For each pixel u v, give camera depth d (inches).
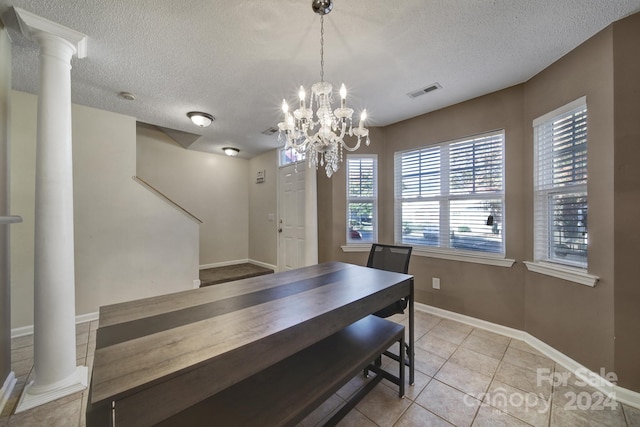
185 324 44.2
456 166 111.8
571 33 68.0
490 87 96.4
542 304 86.4
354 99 105.2
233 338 39.3
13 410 61.1
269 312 49.4
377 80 90.8
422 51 75.0
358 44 71.6
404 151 129.1
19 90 96.6
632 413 59.8
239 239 211.5
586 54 70.9
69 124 67.6
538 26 65.3
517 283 95.2
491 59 79.2
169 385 31.3
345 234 139.6
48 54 64.3
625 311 63.6
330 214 141.6
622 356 63.8
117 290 116.9
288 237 177.0
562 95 78.2
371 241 139.0
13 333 95.7
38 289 64.2
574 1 57.5
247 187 216.4
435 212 118.8
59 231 65.6
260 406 44.1
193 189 189.0
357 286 66.2
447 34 67.9
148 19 62.0
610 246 65.7
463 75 88.0
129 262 120.0
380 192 136.9
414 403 63.7
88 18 61.7
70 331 68.0
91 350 87.4
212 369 34.6
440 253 114.4
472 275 106.2
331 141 65.2
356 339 65.4
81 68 82.4
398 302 80.3
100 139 113.2
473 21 63.2
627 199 63.2
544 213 87.3
